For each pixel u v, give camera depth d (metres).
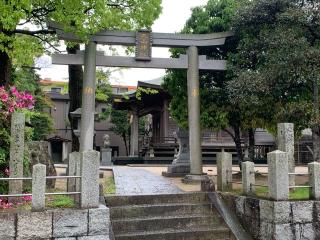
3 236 6.26
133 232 8.38
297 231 7.88
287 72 10.82
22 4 9.71
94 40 13.38
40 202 6.67
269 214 7.93
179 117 15.36
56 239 6.59
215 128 14.64
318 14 10.83
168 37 13.91
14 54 11.40
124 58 13.81
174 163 16.02
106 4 12.92
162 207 9.21
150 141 33.06
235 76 13.52
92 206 7.01
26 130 10.95
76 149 15.81
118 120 36.59
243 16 12.68
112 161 28.30
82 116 13.17
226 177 10.39
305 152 29.70
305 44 10.78
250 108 13.44
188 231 8.52
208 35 14.01
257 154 30.80
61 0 11.16
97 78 19.36
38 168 6.72
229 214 9.30
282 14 11.20
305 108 11.12
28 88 25.44
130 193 10.25
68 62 13.38
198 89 13.87
